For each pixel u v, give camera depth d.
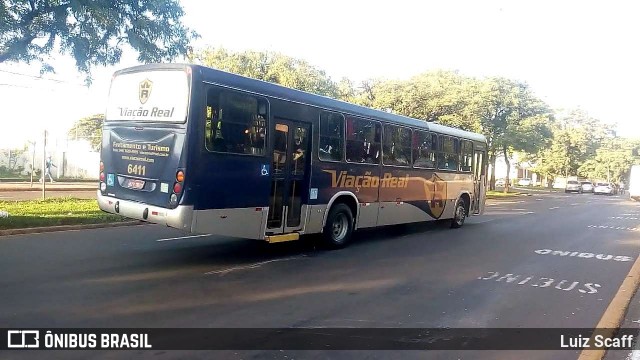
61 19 12.14
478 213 18.53
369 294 7.55
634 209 31.34
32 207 15.80
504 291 8.05
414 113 33.16
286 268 9.16
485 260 10.79
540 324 6.40
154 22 13.55
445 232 15.70
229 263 9.31
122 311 6.21
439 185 15.45
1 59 12.53
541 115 41.72
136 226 13.76
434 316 6.57
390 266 9.76
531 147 40.84
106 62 13.46
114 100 9.48
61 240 11.03
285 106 9.92
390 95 33.03
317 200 10.74
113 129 9.41
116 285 7.39
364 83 36.53
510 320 6.53
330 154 11.06
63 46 12.80
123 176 9.19
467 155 17.28
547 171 72.31
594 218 23.20
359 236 14.09
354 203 11.91
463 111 33.88
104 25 12.46
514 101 38.91
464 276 9.08
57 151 38.88
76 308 6.25
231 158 8.88
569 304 7.42
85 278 7.73
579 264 10.73
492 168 48.88
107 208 9.44
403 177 13.66
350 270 9.22
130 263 8.94
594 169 82.94
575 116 75.56
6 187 25.42
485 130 38.00
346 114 11.48
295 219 10.36
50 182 31.53
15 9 11.64
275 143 9.78
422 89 33.00
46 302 6.44
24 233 11.66
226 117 8.82
